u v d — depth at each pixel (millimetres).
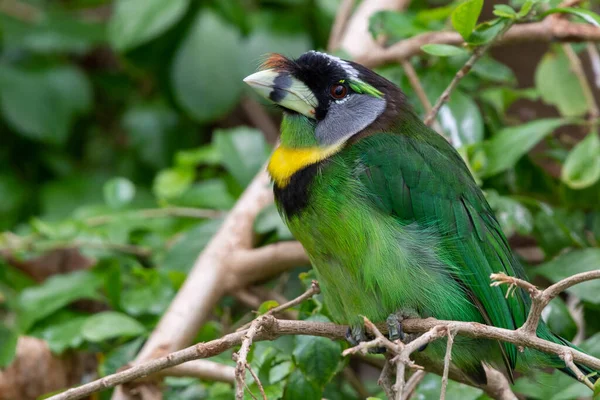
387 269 7832
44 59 13891
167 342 9109
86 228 10852
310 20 13125
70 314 10188
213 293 9633
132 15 12375
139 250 10906
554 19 9727
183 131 13867
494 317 8289
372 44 10898
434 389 8344
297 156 8227
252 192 10250
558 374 8500
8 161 14242
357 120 8297
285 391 7824
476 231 8305
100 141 14516
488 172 9375
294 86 8344
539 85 10672
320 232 7961
